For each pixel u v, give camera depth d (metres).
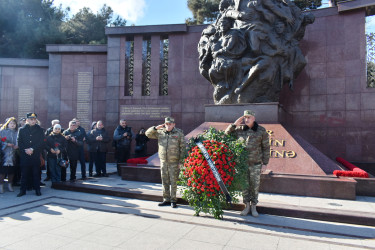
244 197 4.53
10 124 6.47
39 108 14.59
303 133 10.52
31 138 5.91
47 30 19.77
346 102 10.01
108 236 3.52
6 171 6.21
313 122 10.42
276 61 8.48
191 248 3.17
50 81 14.11
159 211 4.66
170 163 4.93
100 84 13.81
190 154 4.43
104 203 5.20
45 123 14.48
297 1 18.12
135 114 12.71
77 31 23.23
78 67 14.02
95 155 8.34
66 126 13.86
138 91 12.82
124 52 13.09
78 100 13.88
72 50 13.93
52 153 6.91
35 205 5.05
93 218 4.27
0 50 19.42
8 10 18.83
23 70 14.75
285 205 4.69
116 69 13.06
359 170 6.45
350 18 10.16
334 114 10.15
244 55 8.59
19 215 4.42
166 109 12.49
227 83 8.63
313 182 5.75
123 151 9.05
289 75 8.63
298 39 9.32
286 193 5.92
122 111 12.80
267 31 8.44
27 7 20.56
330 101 10.23
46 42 19.45
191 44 12.43
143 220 4.18
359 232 3.75
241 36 8.50
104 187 6.21
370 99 9.67
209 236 3.54
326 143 10.19
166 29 12.56
